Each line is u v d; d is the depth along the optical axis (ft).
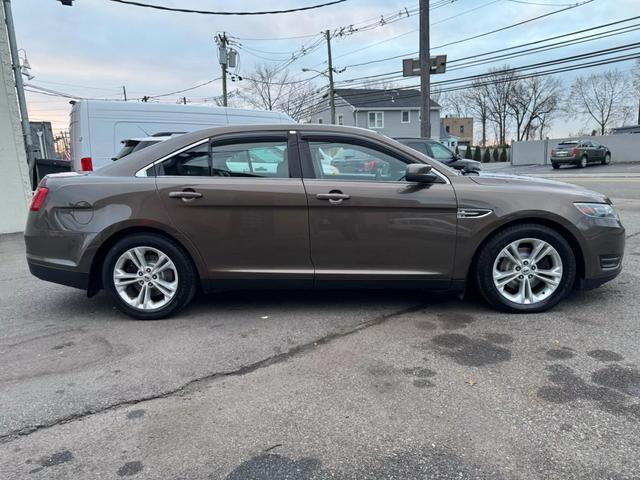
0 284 17.75
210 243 12.92
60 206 12.95
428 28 53.06
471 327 12.44
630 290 15.07
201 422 8.44
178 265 13.11
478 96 238.68
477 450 7.53
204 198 12.73
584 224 12.84
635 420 8.20
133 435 8.09
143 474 7.14
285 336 12.10
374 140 13.16
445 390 9.32
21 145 30.53
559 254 12.97
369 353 11.05
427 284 13.15
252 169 13.08
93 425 8.39
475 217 12.78
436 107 152.46
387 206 12.72
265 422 8.40
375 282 13.11
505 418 8.35
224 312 13.94
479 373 9.96
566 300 14.26
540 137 229.04
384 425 8.23
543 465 7.16
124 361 10.83
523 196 12.82
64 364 10.72
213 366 10.52
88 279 13.04
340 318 13.28
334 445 7.74
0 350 11.56
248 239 12.91
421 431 8.04
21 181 30.66
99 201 12.82
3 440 7.99
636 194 43.62
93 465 7.36
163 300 13.38
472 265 13.30
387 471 7.12
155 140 21.99
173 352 11.27
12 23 37.22
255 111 34.65
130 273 13.32
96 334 12.48
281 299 15.02
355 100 148.05
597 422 8.17
